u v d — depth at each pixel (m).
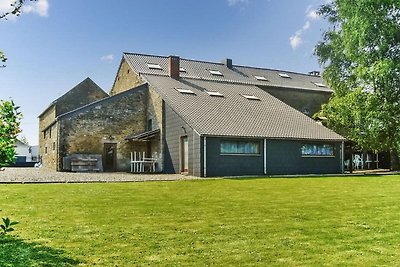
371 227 6.65
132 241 5.63
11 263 4.53
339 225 6.82
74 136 25.67
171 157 23.95
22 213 7.84
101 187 13.26
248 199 10.20
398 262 4.72
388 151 30.22
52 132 28.36
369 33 25.22
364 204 9.34
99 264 4.58
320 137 23.80
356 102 26.27
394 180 17.12
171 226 6.67
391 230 6.43
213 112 23.33
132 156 27.06
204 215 7.72
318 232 6.27
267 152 22.41
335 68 29.48
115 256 4.90
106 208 8.54
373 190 12.62
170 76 29.55
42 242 5.54
